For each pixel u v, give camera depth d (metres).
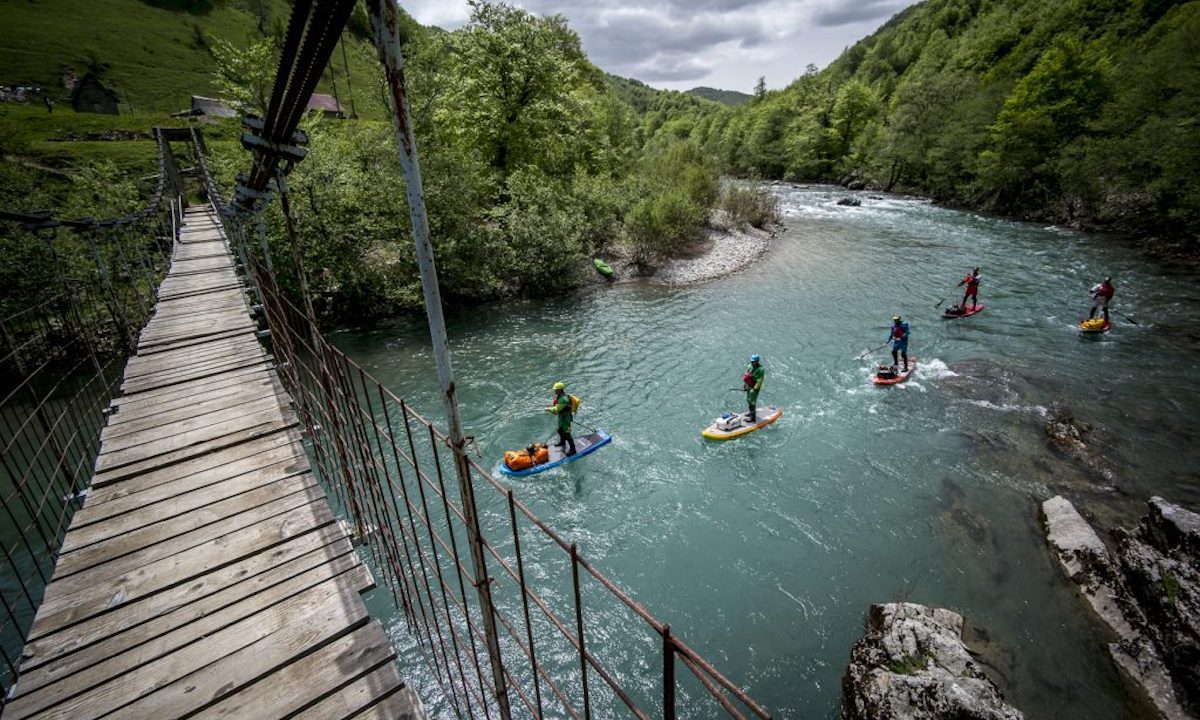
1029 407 15.85
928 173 53.81
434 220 25.08
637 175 41.38
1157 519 10.02
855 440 14.93
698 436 15.41
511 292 27.73
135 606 4.36
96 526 5.22
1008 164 41.84
